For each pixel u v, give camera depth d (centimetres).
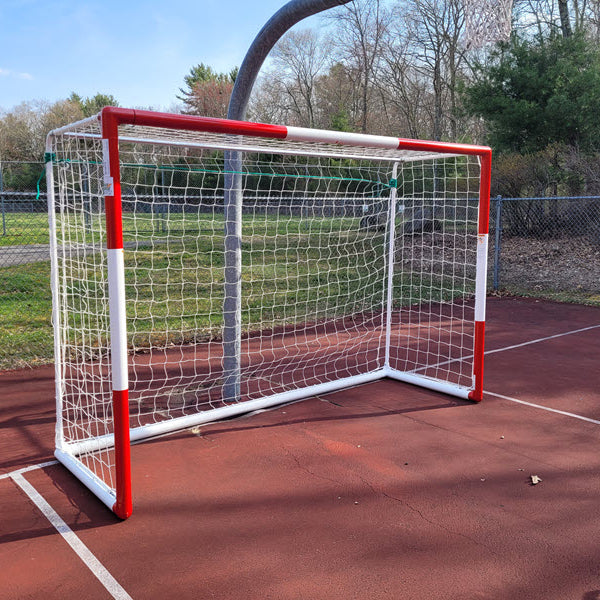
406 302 1087
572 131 1600
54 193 433
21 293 1011
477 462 411
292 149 508
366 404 541
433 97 2867
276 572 281
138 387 582
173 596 263
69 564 289
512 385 595
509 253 1508
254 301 1030
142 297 1005
